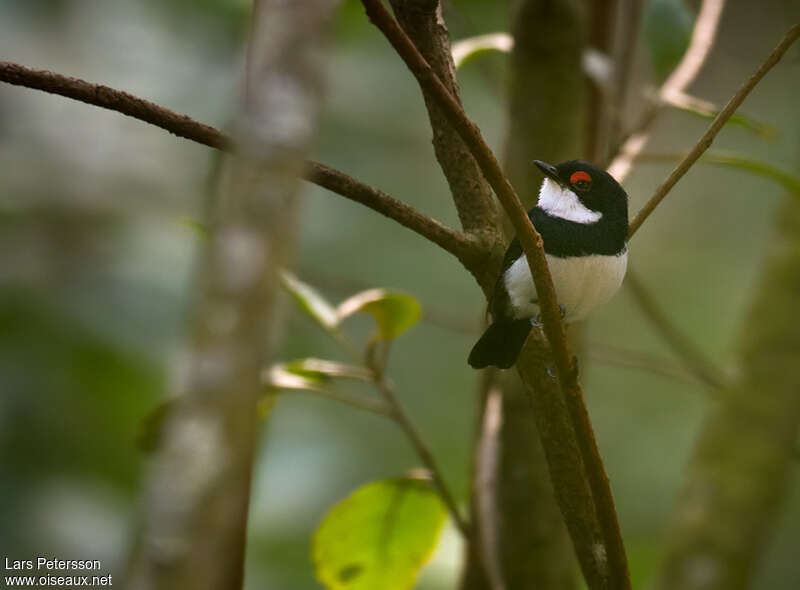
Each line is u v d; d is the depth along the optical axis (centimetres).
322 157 1268
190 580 193
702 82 1462
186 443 202
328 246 1247
